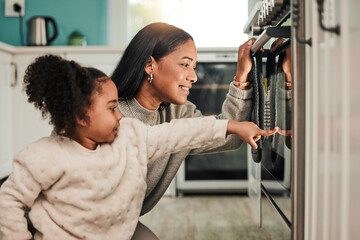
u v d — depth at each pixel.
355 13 0.43
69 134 0.68
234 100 0.95
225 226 1.82
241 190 2.44
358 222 0.43
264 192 1.11
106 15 2.99
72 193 0.67
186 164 2.43
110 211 0.69
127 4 3.03
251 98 0.95
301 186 0.61
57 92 0.63
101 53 2.36
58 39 2.96
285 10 0.79
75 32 2.81
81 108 0.64
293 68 0.60
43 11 2.93
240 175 2.42
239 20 3.01
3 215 0.65
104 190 0.68
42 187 0.66
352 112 0.44
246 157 2.42
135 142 0.76
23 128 2.42
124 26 3.05
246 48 0.92
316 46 0.55
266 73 1.03
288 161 0.78
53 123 0.66
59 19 2.95
